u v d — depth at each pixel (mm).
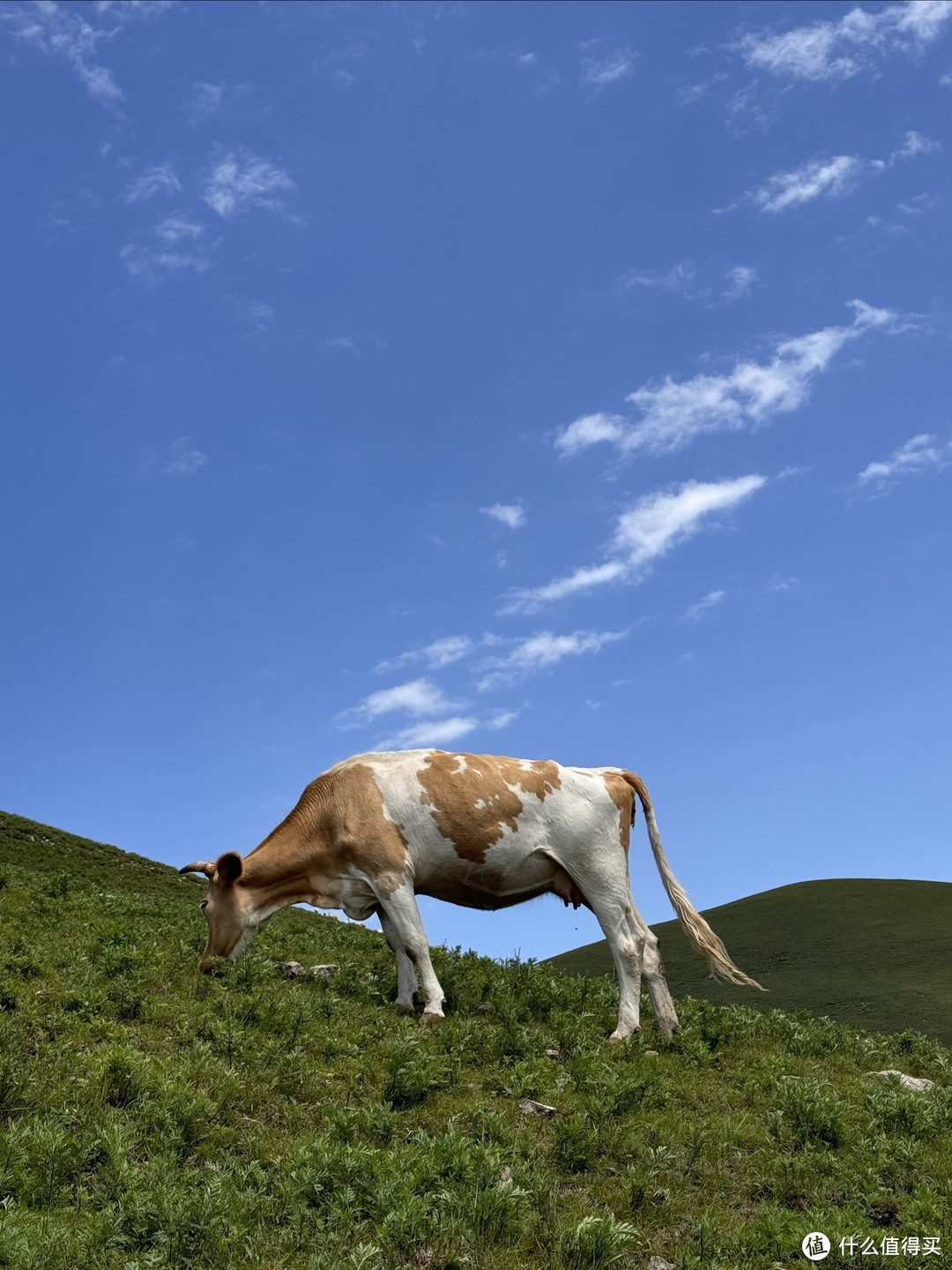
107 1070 9672
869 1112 11586
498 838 14117
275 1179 8461
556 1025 14398
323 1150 8750
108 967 13422
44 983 12273
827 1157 10023
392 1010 13984
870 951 41531
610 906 14281
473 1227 7961
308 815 14625
